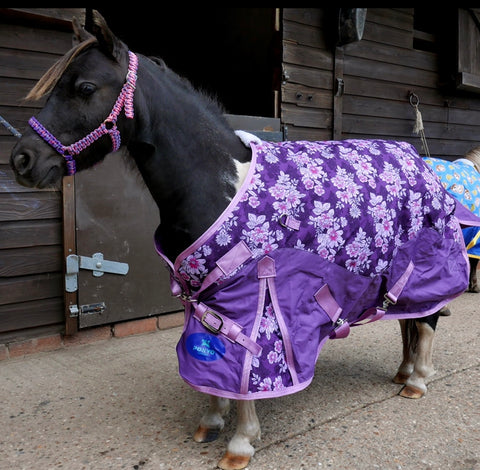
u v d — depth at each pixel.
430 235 1.85
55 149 1.31
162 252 1.54
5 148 2.44
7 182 2.45
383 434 1.74
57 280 2.65
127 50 1.40
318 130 3.72
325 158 1.66
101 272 2.75
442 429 1.78
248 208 1.45
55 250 2.63
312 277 1.54
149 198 2.89
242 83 4.52
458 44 4.39
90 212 2.69
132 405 2.01
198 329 1.47
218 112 1.58
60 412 1.95
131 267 2.87
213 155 1.48
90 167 1.40
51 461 1.60
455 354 2.53
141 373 2.34
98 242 2.73
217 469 1.54
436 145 4.65
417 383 2.04
